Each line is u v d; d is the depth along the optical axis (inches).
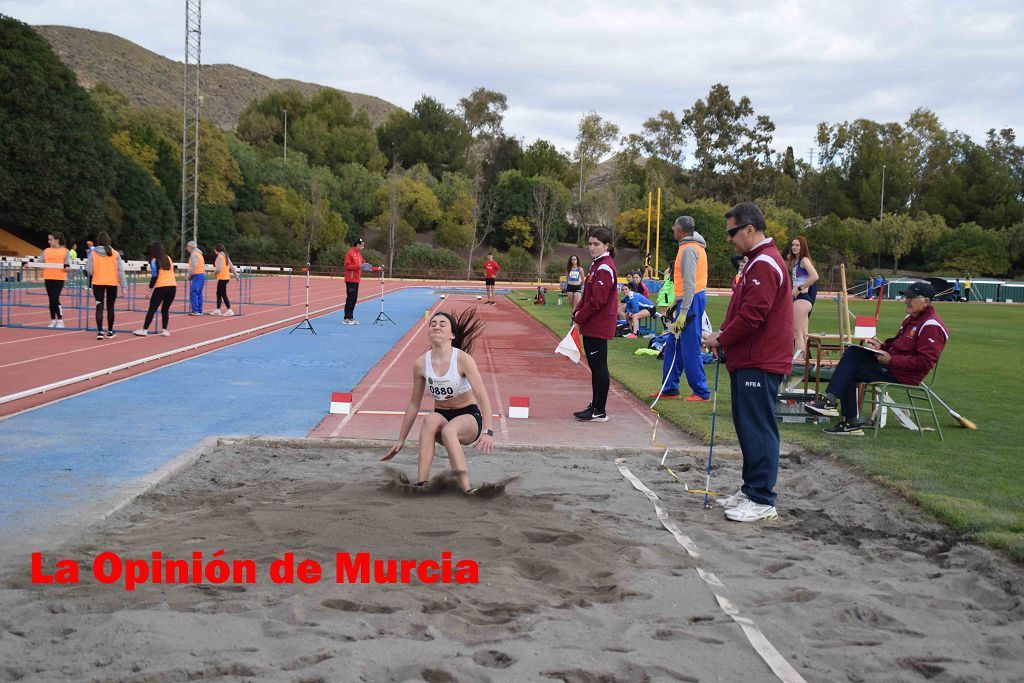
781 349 211.8
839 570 171.5
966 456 272.8
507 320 946.7
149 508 206.4
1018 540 181.6
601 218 3189.0
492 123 3998.5
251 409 349.4
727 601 151.2
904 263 3063.5
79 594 143.9
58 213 1759.4
